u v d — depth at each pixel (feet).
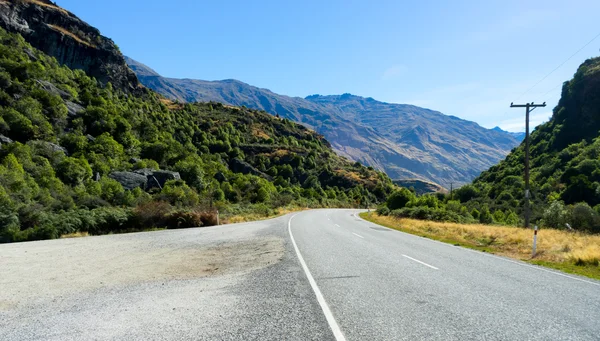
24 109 223.30
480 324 15.48
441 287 22.74
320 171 501.15
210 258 34.76
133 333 14.11
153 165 234.17
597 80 366.43
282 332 14.15
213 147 455.22
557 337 14.07
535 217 150.10
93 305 18.31
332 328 14.67
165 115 460.96
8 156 156.97
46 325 15.17
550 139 386.32
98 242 47.44
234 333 14.03
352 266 30.17
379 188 463.01
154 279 25.02
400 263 32.27
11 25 400.67
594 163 254.68
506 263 34.24
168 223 79.00
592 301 20.04
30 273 26.84
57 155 195.11
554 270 31.07
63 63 448.65
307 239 53.01
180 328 14.66
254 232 64.23
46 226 58.90
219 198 184.85
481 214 201.05
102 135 249.96
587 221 100.12
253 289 21.75
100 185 158.71
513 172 362.53
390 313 16.87
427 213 123.75
